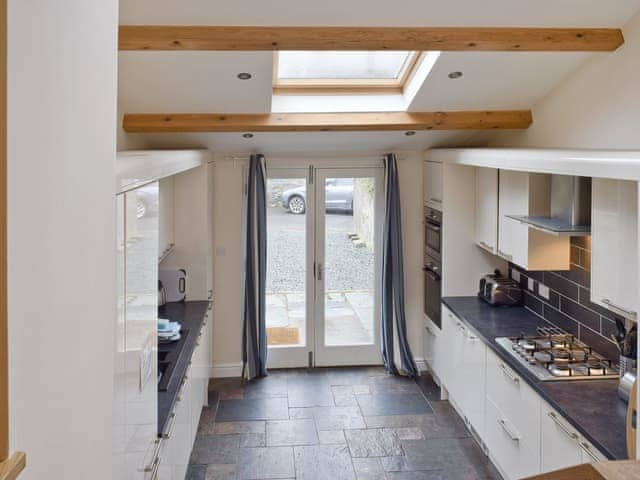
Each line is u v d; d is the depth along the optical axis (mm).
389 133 5613
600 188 3295
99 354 1582
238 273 6289
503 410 4160
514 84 4555
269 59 3902
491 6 3393
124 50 3504
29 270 1079
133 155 2537
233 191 6203
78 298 1381
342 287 6492
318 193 6355
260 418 5383
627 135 3666
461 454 4754
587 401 3314
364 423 5289
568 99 4418
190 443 4301
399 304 6254
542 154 3373
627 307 3041
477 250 5746
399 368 6434
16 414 1022
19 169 1031
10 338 998
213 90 4375
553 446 3381
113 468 1799
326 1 3264
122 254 2025
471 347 4863
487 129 5230
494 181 5148
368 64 4766
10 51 993
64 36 1275
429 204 6129
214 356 6359
